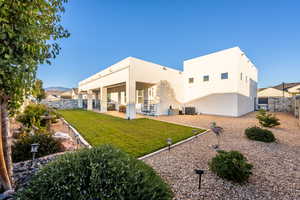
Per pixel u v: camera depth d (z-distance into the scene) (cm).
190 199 204
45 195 132
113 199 131
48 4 181
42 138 347
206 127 746
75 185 136
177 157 361
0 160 180
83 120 910
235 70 1199
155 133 598
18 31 152
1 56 143
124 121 905
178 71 1471
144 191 139
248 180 254
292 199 204
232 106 1214
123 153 188
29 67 169
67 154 176
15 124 605
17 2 143
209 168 296
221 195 213
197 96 1469
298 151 400
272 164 320
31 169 258
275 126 750
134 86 1027
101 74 1437
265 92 2509
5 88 165
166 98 1325
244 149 416
